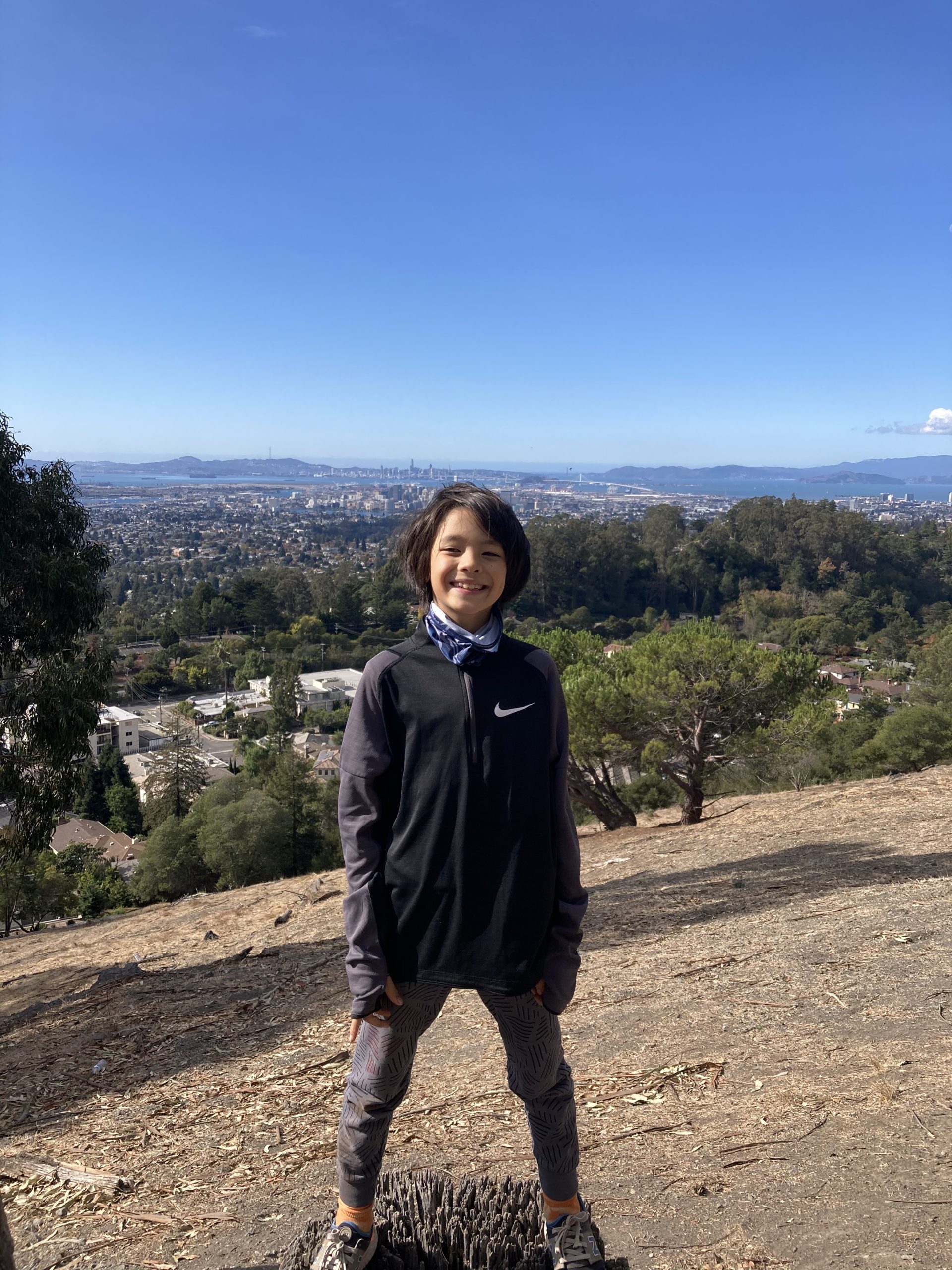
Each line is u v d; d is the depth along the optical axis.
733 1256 1.72
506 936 1.21
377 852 1.26
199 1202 2.37
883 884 5.23
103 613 8.52
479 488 1.27
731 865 6.81
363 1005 1.23
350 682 64.94
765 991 3.53
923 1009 3.08
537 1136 1.39
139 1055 4.16
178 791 35.06
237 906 10.56
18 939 12.49
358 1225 1.34
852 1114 2.31
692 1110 2.50
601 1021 3.46
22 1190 2.64
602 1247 1.41
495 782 1.21
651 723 11.21
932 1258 1.63
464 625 1.27
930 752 15.49
